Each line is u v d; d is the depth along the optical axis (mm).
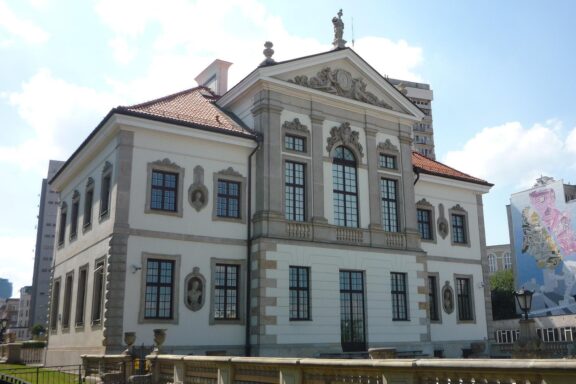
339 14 34906
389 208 34406
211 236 28219
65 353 30531
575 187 76750
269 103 30484
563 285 72312
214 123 29906
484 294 40375
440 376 10062
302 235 30031
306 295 29578
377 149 34312
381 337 31453
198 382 17109
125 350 22797
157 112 28469
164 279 26734
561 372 8078
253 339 27766
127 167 26625
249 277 28734
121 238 25766
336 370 12195
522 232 78000
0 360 36625
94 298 27391
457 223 40625
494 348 39188
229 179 29359
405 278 33500
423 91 121188
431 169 40188
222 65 40938
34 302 116000
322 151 31875
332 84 33031
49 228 119875
